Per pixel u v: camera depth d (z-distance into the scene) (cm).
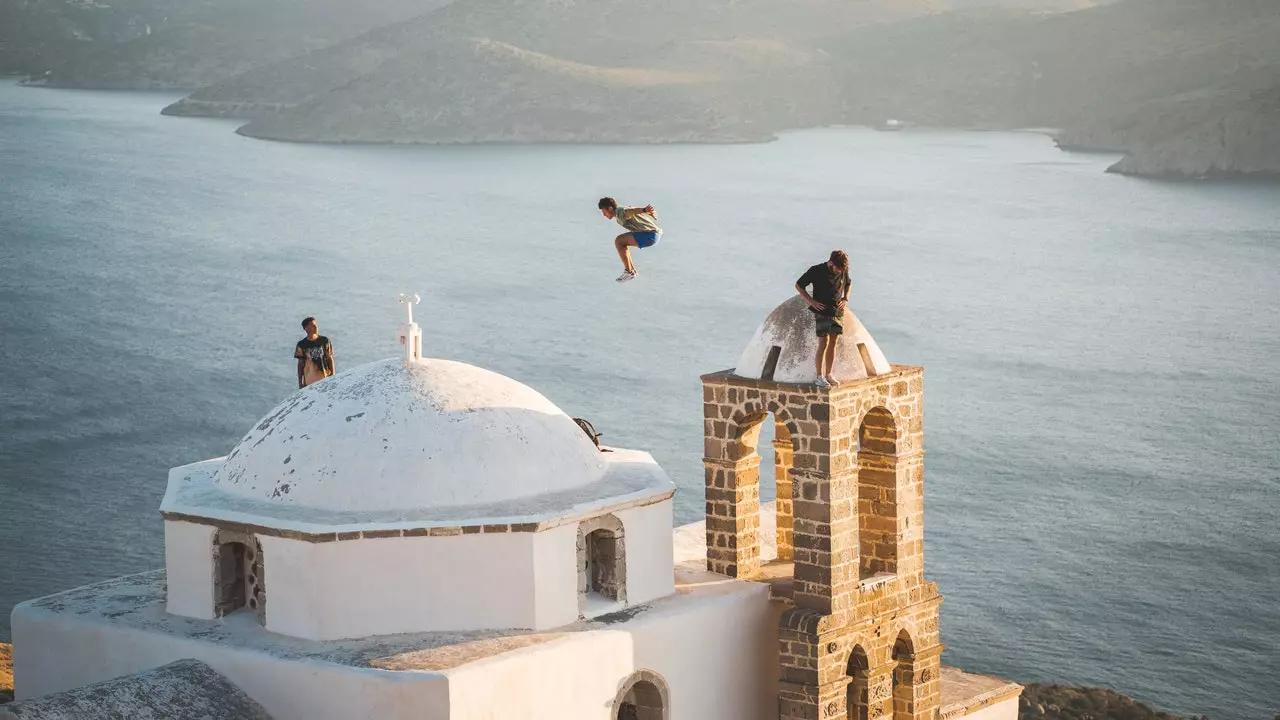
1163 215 19912
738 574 2456
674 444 8231
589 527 2186
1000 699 2712
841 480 2306
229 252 17438
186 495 2209
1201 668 5056
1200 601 5747
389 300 13875
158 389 10081
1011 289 14225
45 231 19200
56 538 6444
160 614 2200
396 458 2122
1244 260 15988
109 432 8800
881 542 2452
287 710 1983
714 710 2319
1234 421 9062
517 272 15550
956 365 10744
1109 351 11262
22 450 8269
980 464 7906
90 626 2177
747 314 12756
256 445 2239
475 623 2081
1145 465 7969
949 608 5612
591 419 8894
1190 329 12175
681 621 2241
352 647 2016
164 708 1933
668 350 11200
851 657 2430
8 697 2916
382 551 2042
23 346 11600
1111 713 3941
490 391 2256
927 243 17500
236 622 2142
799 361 2323
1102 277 14962
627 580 2252
